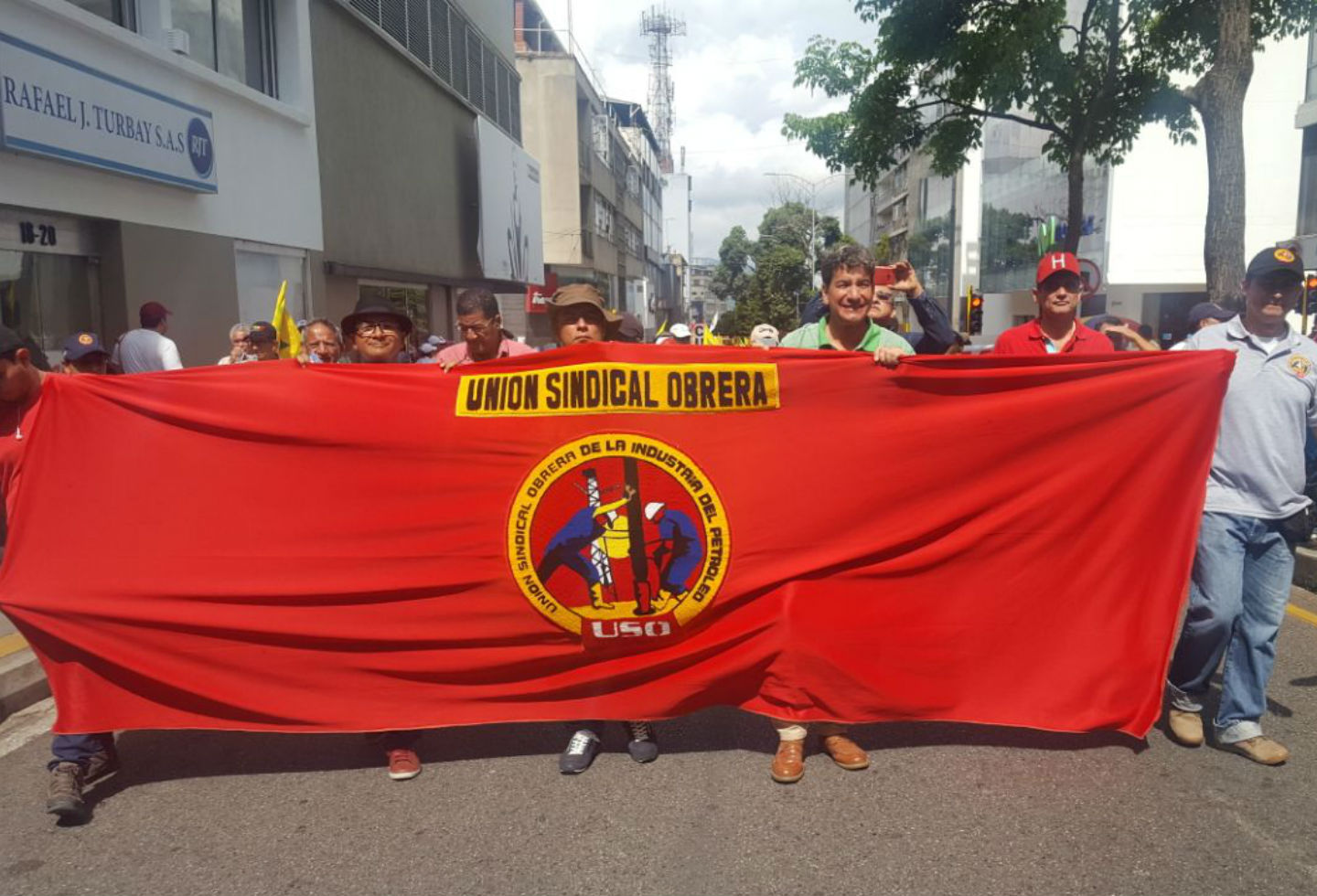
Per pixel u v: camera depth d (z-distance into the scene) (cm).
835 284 414
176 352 798
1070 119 1625
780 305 7269
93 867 316
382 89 1669
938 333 519
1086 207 3092
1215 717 388
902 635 376
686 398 379
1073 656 377
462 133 2167
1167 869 301
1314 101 2520
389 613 381
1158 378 372
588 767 382
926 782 361
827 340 435
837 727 384
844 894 291
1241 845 314
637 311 5884
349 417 381
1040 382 378
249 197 1199
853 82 1702
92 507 377
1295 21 1321
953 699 377
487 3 2389
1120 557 376
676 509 380
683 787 364
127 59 947
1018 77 1510
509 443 380
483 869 310
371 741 406
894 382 380
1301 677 464
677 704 375
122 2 978
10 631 520
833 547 379
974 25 1652
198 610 374
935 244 5159
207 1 1146
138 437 381
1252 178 2847
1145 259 2973
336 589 378
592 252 3859
